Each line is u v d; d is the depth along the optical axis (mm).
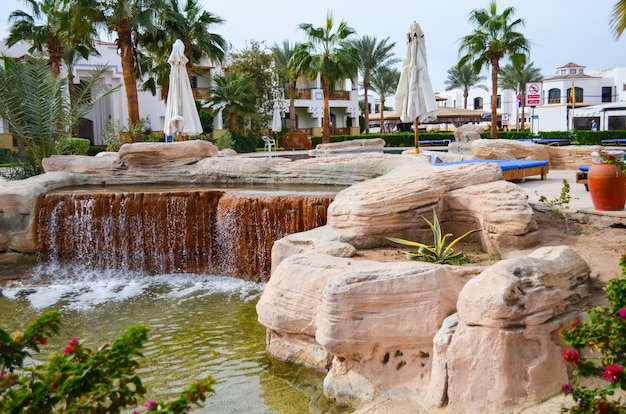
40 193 13797
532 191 13266
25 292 11320
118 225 13070
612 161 8391
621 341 3879
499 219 8422
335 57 38344
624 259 4441
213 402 6484
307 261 7363
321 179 15180
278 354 7484
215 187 15344
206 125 39406
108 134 27828
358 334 6086
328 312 6164
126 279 12227
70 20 26375
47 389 3283
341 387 6301
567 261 5961
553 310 5316
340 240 8906
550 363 5137
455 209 9492
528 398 5023
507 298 5129
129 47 27250
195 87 45281
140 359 7785
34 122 19031
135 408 6457
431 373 5727
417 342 5996
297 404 6355
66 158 16953
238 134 41438
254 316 9469
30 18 33844
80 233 13234
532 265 5406
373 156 15000
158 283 11852
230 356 7805
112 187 15867
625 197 9719
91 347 8305
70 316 9781
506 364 5070
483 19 36750
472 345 5223
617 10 11742
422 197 9188
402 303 6027
